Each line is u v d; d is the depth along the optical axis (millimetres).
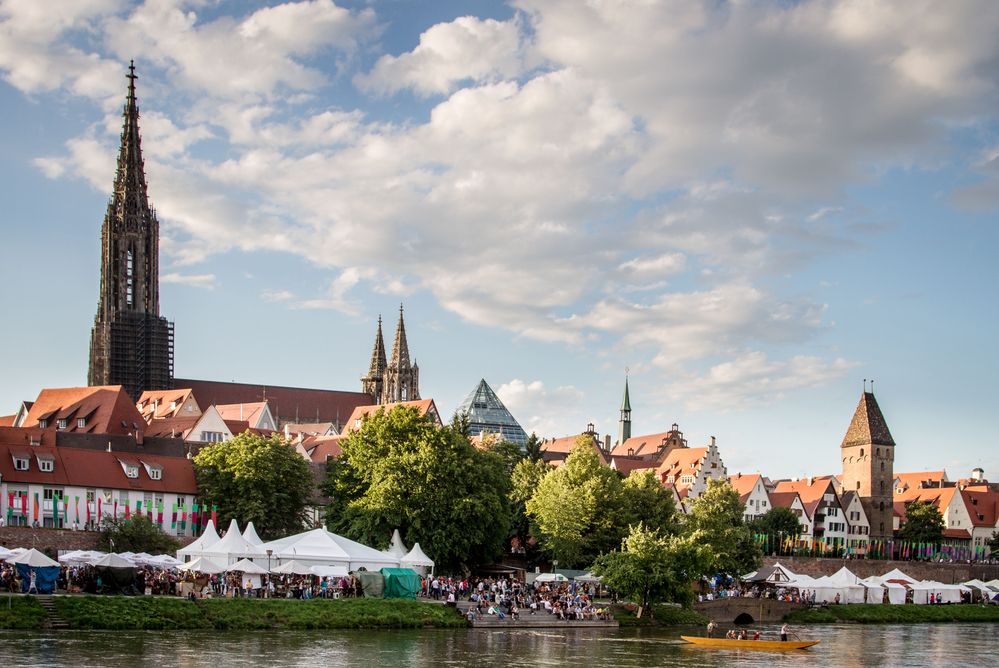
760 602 169875
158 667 91125
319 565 130625
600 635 133250
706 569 151125
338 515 162125
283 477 165125
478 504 151500
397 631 124562
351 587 134000
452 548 150750
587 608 146500
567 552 164250
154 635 109500
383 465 153125
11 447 163000
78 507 165750
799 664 115125
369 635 119625
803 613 176000
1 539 142250
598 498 167875
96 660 92688
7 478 159375
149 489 171875
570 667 103688
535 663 105125
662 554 146750
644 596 148125
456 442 158125
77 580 122500
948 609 194250
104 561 118688
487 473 158625
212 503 165250
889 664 119125
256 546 129375
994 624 187250
